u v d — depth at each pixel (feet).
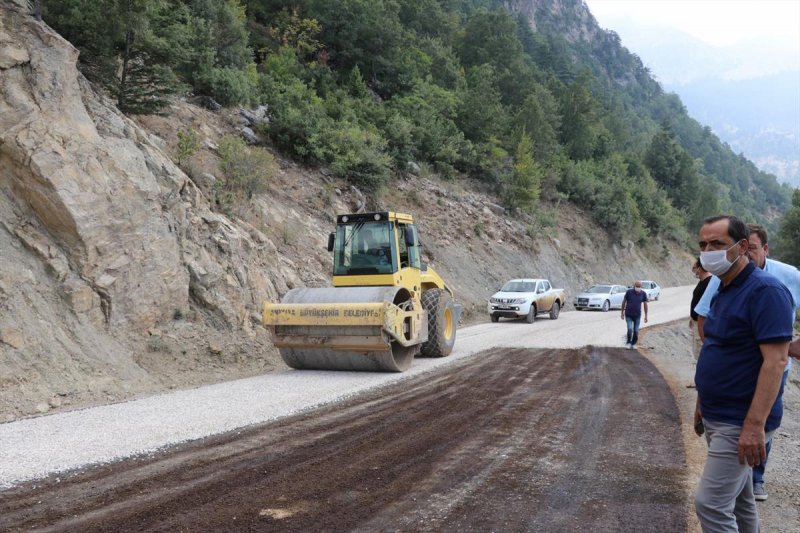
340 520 14.17
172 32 51.78
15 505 14.87
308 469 17.95
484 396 29.58
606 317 86.94
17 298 30.01
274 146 79.15
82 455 18.93
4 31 33.58
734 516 10.96
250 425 23.29
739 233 10.42
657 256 188.65
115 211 35.40
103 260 34.45
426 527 13.83
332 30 130.11
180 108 68.80
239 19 103.96
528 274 106.63
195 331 38.88
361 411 26.05
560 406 27.32
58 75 35.22
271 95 87.45
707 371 10.70
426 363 41.42
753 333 10.15
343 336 35.88
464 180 123.85
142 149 41.34
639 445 20.99
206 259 41.83
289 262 56.65
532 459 19.24
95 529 13.47
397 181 100.83
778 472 19.24
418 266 43.83
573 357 44.21
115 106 44.32
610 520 14.35
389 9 149.48
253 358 40.73
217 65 82.53
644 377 35.55
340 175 83.25
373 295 36.86
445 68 157.07
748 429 9.95
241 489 16.17
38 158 32.32
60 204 32.60
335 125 91.04
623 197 162.81
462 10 326.44
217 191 54.54
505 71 193.98
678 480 17.33
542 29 618.85
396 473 17.69
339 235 41.88
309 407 26.71
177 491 15.94
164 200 40.42
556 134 196.34
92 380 30.04
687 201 256.11
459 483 16.88
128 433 21.70
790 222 174.50
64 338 30.94
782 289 10.02
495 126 143.02
